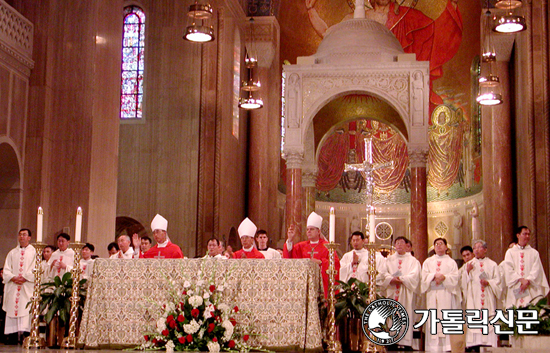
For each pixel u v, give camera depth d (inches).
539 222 709.3
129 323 337.1
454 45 1036.5
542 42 727.1
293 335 327.6
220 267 335.9
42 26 622.2
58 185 606.2
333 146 1124.5
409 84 741.3
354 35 769.6
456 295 471.2
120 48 673.0
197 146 828.0
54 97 616.7
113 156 647.1
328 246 334.6
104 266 343.9
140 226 829.2
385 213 1122.7
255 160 927.7
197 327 319.3
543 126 721.0
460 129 1037.8
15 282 495.8
